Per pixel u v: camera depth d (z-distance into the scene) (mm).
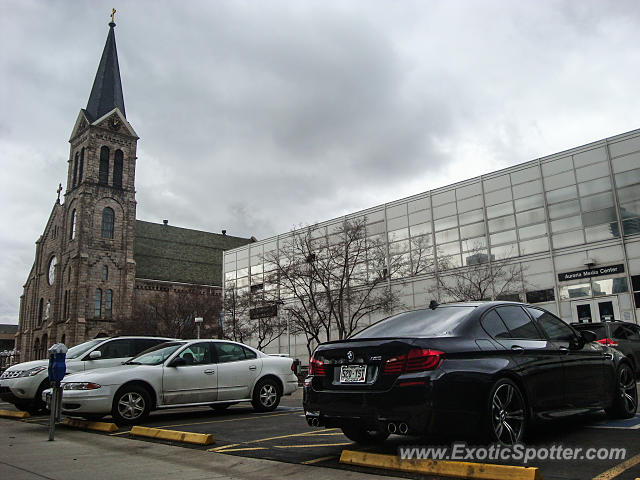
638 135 22766
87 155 67000
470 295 25656
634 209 22547
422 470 4754
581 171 24281
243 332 35344
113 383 9461
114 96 71625
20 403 12398
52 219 72500
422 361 4969
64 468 5781
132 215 69062
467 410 4965
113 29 75500
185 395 10234
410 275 29594
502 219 26594
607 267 22953
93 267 64625
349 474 4914
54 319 65062
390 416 4957
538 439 5984
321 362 5746
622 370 7348
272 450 6387
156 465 5871
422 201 29922
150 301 60812
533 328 6250
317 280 28953
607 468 4590
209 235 85750
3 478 5266
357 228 28875
